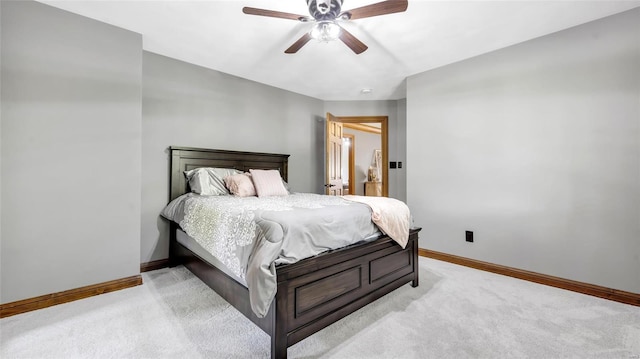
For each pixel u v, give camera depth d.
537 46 2.53
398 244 2.25
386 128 4.75
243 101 3.67
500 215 2.77
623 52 2.12
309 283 1.56
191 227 2.35
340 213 1.88
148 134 2.87
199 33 2.47
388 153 4.75
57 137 2.06
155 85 2.91
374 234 2.13
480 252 2.92
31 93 1.97
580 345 1.57
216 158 3.32
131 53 2.41
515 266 2.67
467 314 1.93
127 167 2.37
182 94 3.11
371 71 3.39
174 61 3.04
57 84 2.07
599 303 2.09
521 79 2.63
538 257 2.54
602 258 2.21
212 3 2.03
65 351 1.49
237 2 2.02
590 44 2.26
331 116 4.48
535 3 2.01
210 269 2.10
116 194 2.32
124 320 1.82
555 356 1.47
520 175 2.64
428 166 3.34
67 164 2.10
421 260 3.21
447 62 3.11
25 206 1.94
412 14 2.15
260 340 1.61
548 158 2.48
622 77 2.13
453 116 3.12
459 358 1.46
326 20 1.78
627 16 2.10
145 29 2.40
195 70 3.21
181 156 3.04
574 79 2.34
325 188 4.56
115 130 2.32
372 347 1.55
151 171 2.88
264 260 1.36
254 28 2.39
